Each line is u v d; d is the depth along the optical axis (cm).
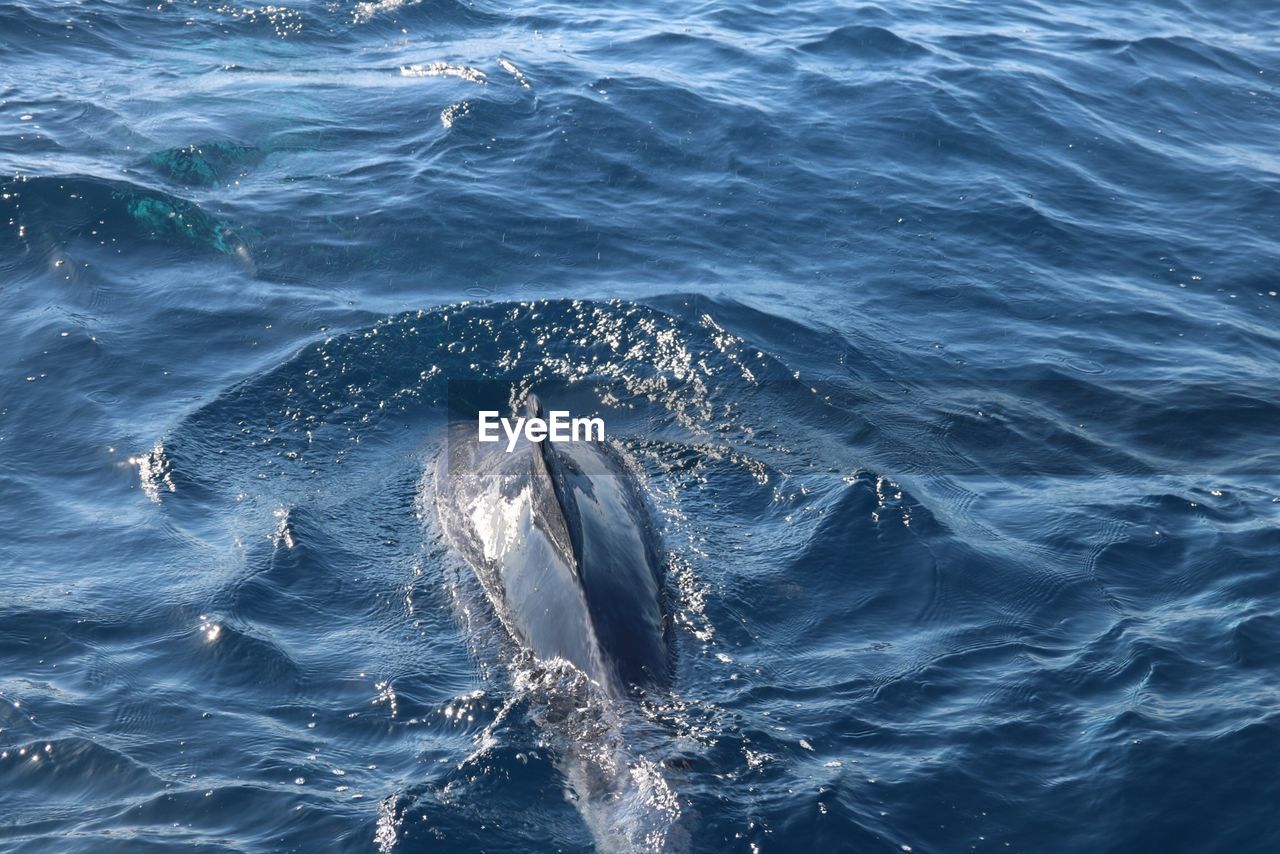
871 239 1407
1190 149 1669
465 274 1291
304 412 1057
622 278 1300
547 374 1141
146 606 812
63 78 1712
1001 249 1398
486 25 2064
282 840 634
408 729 716
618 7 2181
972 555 898
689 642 790
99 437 992
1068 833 652
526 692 740
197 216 1358
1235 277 1356
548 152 1566
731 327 1217
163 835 634
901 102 1739
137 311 1180
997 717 733
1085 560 894
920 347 1208
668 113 1683
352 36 1962
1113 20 2142
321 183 1462
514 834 640
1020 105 1753
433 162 1524
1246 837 648
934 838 644
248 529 902
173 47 1869
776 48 1950
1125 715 732
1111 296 1312
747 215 1445
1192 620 824
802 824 642
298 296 1230
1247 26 2134
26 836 632
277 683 752
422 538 912
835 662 783
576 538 767
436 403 1091
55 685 739
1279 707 734
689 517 938
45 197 1339
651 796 649
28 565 845
